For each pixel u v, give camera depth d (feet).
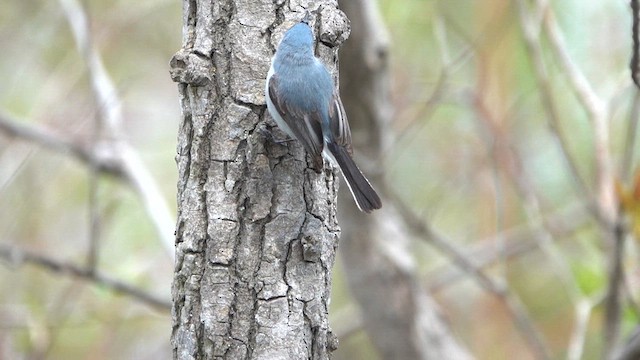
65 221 49.90
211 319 20.88
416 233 45.52
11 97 50.03
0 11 51.72
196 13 22.75
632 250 39.88
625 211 33.68
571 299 46.62
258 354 20.72
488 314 44.04
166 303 40.32
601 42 45.65
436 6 45.73
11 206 48.98
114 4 51.16
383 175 42.39
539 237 42.78
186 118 22.29
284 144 21.98
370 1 40.75
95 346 46.75
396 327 44.09
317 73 22.79
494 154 42.16
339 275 54.39
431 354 44.09
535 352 42.37
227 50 22.33
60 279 47.42
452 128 48.16
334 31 23.41
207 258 21.22
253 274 21.04
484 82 43.27
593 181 44.19
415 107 47.70
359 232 43.57
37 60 51.37
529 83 44.65
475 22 44.27
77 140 45.91
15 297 46.78
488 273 49.34
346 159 23.85
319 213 21.71
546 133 47.01
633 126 34.53
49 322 44.96
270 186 21.53
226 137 21.83
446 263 54.03
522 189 42.98
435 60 46.91
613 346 35.04
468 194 47.73
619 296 35.04
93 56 45.50
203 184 21.70
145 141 52.75
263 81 22.29
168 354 49.75
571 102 47.24
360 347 54.70
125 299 47.55
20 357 43.62
